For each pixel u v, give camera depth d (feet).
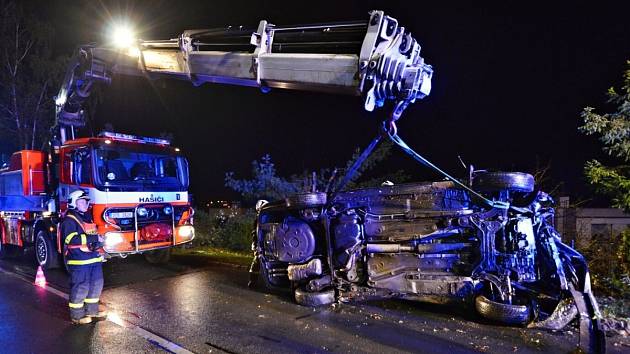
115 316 19.22
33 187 31.37
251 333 16.81
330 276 19.81
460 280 17.24
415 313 18.49
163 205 28.40
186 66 18.13
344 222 18.92
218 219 43.14
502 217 16.81
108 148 26.25
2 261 33.76
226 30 17.15
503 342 15.31
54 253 29.12
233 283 24.52
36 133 56.54
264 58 15.85
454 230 17.48
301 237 19.92
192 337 16.58
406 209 18.30
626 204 20.98
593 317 14.88
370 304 19.81
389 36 13.82
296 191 38.32
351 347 15.29
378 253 18.58
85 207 19.15
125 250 26.09
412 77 13.73
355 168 18.25
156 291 23.16
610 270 20.76
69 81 27.25
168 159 29.55
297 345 15.57
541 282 17.22
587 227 26.63
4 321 18.80
